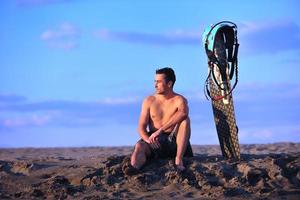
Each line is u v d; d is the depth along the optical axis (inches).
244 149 551.5
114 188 315.3
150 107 336.5
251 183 315.9
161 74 333.4
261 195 300.8
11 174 350.3
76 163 358.6
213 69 345.7
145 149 328.2
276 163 329.7
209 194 301.4
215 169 323.3
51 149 616.1
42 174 343.9
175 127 331.0
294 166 328.2
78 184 322.7
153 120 335.9
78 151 600.1
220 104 346.0
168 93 335.3
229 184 313.7
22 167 358.3
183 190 308.8
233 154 341.1
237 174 322.0
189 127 329.7
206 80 349.1
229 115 342.3
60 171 344.2
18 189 326.3
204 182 313.0
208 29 344.5
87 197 302.7
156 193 305.9
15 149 626.8
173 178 319.3
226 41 343.3
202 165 327.3
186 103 332.2
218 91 346.0
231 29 343.0
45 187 320.2
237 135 339.3
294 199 294.0
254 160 337.4
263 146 569.6
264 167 325.7
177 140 329.4
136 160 324.2
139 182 317.1
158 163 331.3
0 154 577.3
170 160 331.6
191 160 335.0
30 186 325.7
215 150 559.2
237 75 341.4
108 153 568.1
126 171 322.7
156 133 327.3
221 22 342.3
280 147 561.0
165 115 334.0
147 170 326.0
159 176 321.4
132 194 306.5
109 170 328.2
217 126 347.9
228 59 343.0
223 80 342.3
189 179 318.7
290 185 314.3
